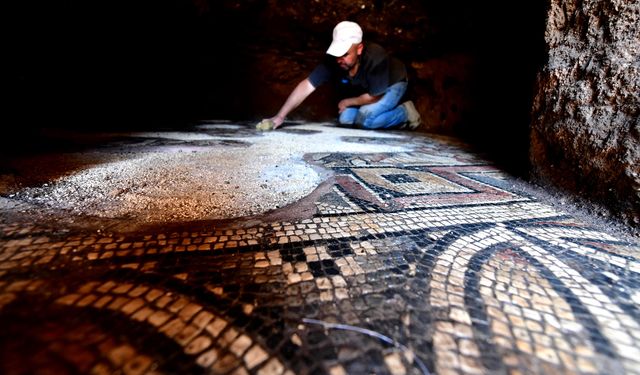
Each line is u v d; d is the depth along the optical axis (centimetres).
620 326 60
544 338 57
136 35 352
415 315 60
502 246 90
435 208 118
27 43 249
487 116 321
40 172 135
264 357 50
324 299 64
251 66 438
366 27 394
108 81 338
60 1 266
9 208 99
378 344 54
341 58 296
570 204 128
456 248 87
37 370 46
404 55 419
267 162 173
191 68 412
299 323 57
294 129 337
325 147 229
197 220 98
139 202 110
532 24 175
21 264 71
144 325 55
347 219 104
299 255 80
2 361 47
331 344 53
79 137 226
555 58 139
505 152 239
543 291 69
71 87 296
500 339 56
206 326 56
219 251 81
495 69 308
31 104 254
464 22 337
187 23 372
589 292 70
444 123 382
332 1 375
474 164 199
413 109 385
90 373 46
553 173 141
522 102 194
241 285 67
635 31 110
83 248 79
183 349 51
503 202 129
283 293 65
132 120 349
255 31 405
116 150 188
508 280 73
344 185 140
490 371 50
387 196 129
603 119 118
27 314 56
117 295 62
